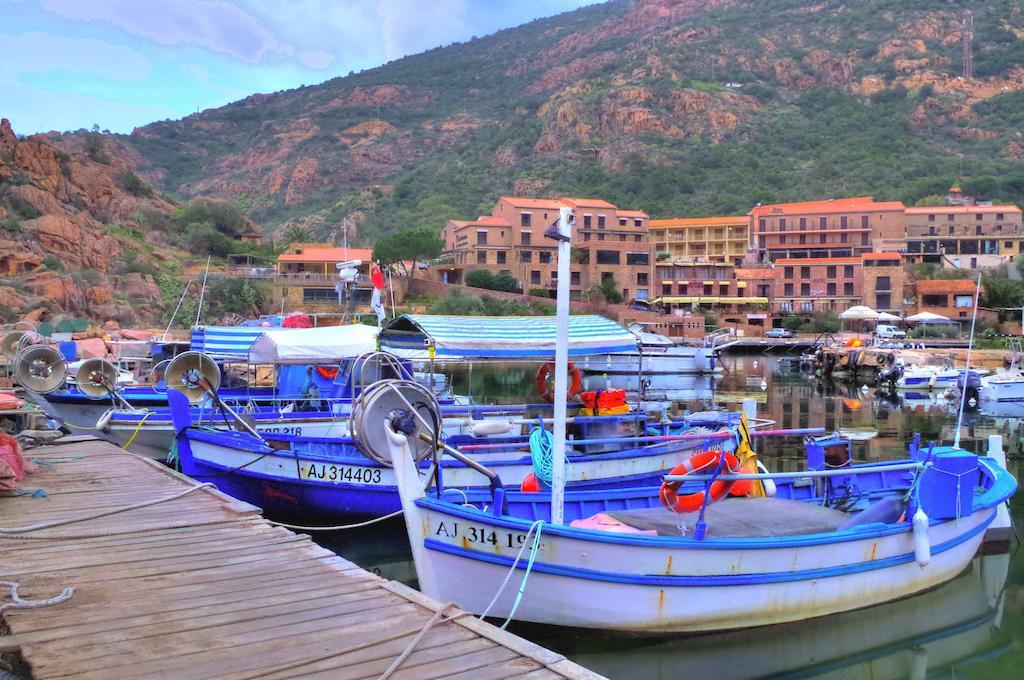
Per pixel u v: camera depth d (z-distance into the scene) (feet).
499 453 53.98
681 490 46.16
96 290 227.61
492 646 22.15
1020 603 38.93
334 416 67.92
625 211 367.45
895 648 34.30
